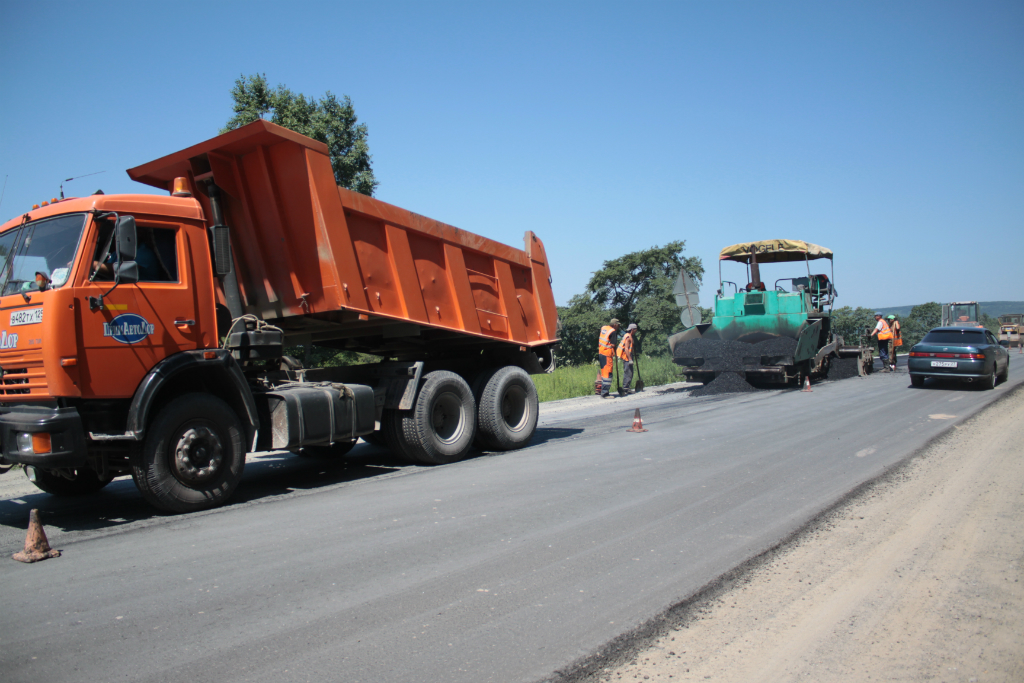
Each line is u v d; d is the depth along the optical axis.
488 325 9.56
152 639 3.42
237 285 7.00
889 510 5.61
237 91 27.25
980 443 8.64
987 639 3.35
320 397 7.12
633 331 17.73
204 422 6.12
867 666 3.10
